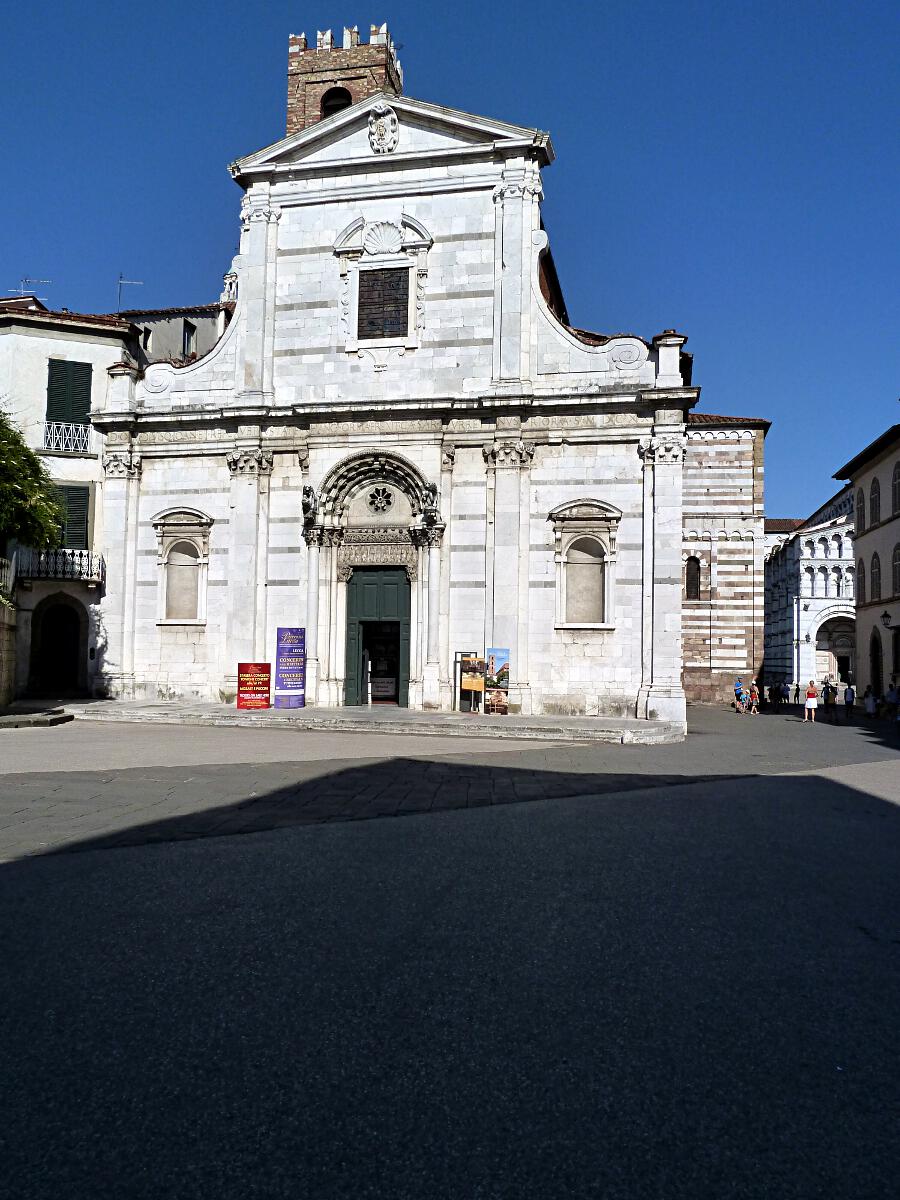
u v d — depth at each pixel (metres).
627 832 11.21
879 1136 4.21
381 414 30.56
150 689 31.98
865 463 49.06
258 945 6.72
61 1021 5.34
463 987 5.94
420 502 30.33
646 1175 3.87
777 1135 4.20
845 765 19.95
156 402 32.91
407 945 6.77
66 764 16.83
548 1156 3.99
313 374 31.70
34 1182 3.77
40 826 11.08
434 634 29.88
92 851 9.73
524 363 30.08
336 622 31.11
